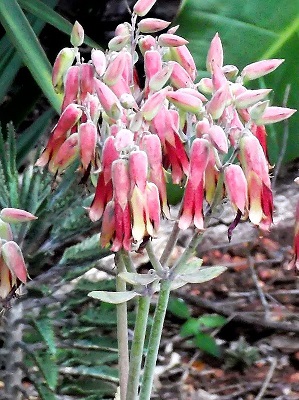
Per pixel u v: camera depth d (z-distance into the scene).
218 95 0.26
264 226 0.27
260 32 0.44
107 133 0.28
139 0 0.29
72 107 0.28
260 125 0.28
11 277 0.30
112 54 0.29
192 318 0.57
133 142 0.26
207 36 0.44
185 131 0.30
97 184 0.27
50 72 0.43
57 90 0.30
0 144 0.45
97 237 0.40
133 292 0.29
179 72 0.28
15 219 0.30
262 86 0.45
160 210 0.27
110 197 0.27
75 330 0.39
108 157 0.26
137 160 0.25
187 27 0.44
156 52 0.28
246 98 0.26
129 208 0.26
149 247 0.28
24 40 0.43
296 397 0.53
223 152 0.25
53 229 0.41
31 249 0.40
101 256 0.40
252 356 0.56
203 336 0.56
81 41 0.29
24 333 0.42
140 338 0.30
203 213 0.27
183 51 0.30
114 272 0.56
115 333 0.51
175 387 0.54
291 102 0.46
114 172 0.25
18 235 0.40
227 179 0.26
